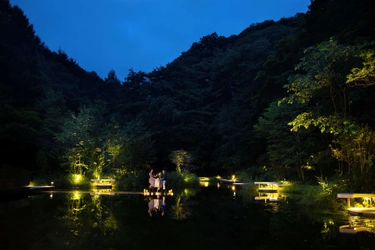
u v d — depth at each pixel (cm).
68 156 2044
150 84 4516
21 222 720
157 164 3788
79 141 2178
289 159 1811
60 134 2247
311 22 2477
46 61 5116
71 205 1056
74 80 5341
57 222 726
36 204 1076
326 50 1005
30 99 3050
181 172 2630
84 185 1958
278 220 787
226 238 589
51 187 1802
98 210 943
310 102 1817
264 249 511
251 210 974
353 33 1519
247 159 2847
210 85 4553
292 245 536
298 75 1073
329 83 995
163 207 1043
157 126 3762
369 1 1759
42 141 2338
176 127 3700
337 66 1020
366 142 966
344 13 2131
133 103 4356
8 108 2159
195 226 704
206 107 4103
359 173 997
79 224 707
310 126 1703
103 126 3253
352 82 1048
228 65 4162
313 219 802
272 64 2773
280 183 1833
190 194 1603
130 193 1606
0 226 672
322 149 1655
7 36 4016
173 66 4700
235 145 2955
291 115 1831
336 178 1201
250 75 3834
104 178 2158
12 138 2009
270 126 1947
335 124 970
